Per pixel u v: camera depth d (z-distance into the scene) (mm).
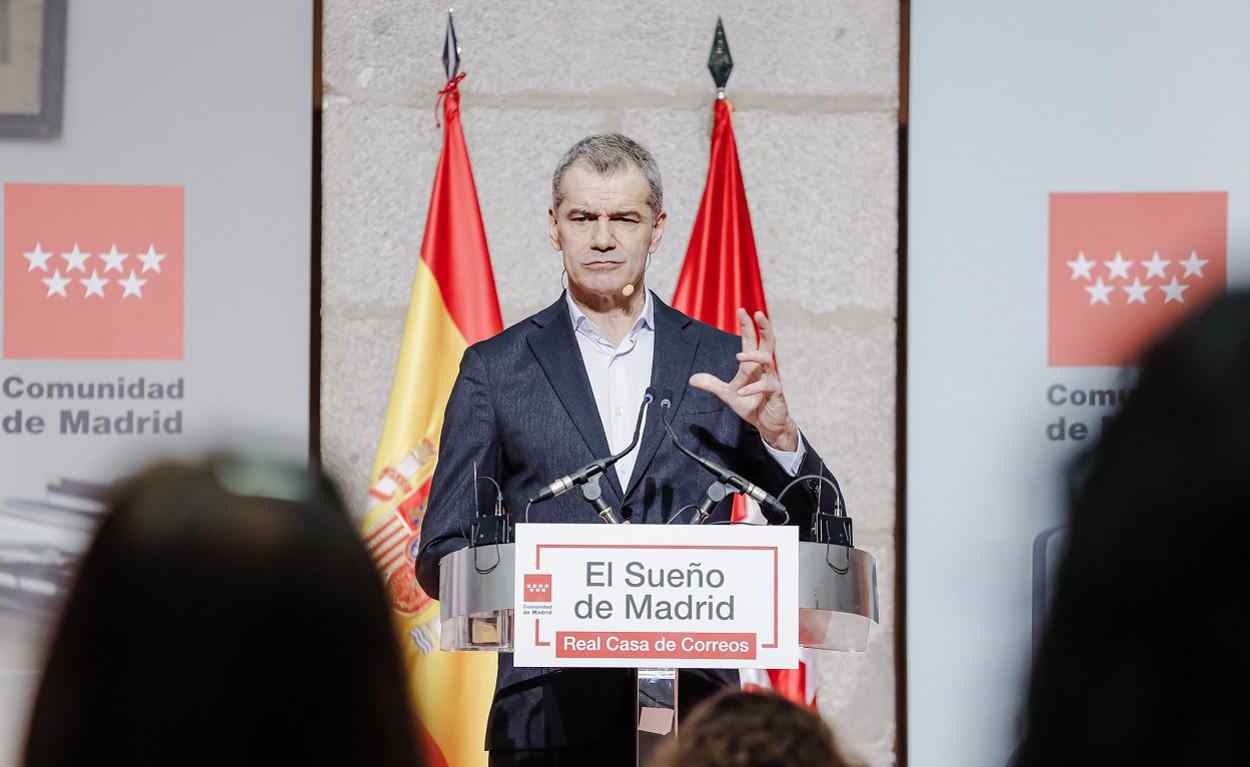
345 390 10781
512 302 10820
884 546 10852
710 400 9227
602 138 9781
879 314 10938
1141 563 1938
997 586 10430
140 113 10391
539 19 10969
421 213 10891
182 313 10336
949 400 10578
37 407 10172
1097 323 10586
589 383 9320
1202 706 1901
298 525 2262
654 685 6516
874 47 11062
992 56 10695
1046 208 10641
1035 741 2023
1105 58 10656
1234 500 1896
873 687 10781
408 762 2234
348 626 2234
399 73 10898
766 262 10953
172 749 2135
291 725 2182
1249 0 10633
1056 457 2174
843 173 10992
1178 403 1954
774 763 3600
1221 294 2006
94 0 10383
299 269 10469
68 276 10250
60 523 10109
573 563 6176
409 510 10141
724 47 10695
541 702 8383
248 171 10461
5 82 10289
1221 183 10609
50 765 2119
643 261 9625
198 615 2168
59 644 2172
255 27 10531
